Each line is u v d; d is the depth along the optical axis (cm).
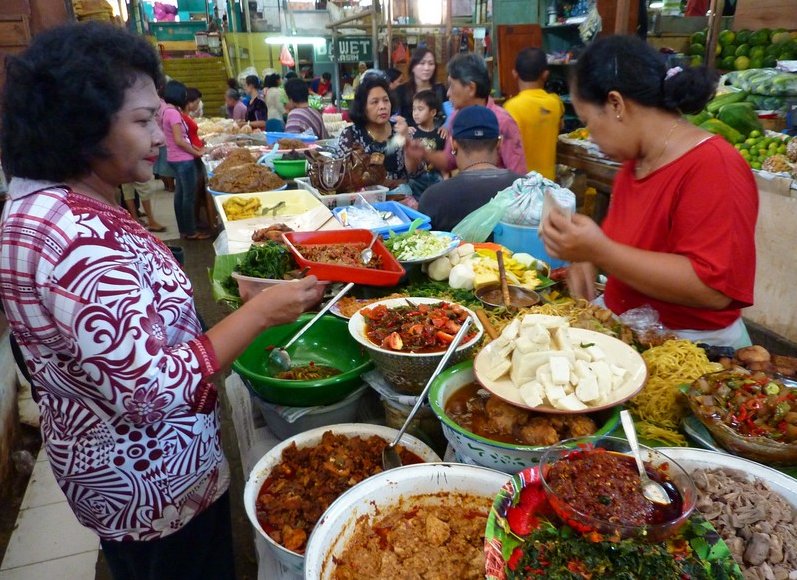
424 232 249
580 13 687
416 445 139
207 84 1577
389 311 169
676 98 157
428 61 568
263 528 126
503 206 263
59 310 100
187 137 688
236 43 1644
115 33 105
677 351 151
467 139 300
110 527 130
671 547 91
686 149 160
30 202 105
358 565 109
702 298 153
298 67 1639
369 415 180
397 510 118
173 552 139
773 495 109
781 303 409
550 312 184
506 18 767
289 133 669
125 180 118
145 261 117
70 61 98
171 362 109
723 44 546
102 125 104
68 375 113
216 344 117
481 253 241
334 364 186
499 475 117
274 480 138
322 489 133
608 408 118
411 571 108
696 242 153
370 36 1023
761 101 481
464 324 144
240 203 347
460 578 107
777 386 128
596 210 534
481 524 115
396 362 143
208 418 137
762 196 411
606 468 101
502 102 693
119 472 123
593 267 217
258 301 126
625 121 164
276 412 159
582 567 88
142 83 110
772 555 98
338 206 346
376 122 439
